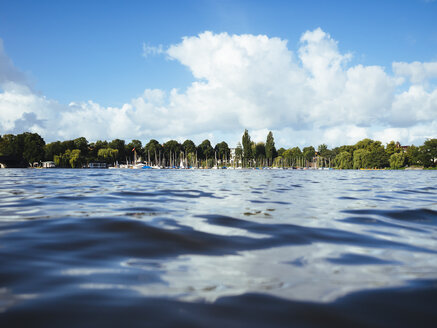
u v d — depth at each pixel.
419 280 3.05
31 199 9.91
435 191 15.30
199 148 186.50
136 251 3.99
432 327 2.16
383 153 126.38
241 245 4.37
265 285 2.89
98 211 7.29
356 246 4.41
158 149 168.00
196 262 3.58
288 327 2.15
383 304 2.50
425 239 4.90
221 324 2.16
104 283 2.87
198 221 6.04
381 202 10.05
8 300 2.48
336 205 9.12
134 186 17.06
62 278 2.98
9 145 118.19
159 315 2.27
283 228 5.56
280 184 20.72
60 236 4.71
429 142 115.00
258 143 170.00
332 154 166.62
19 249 3.98
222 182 23.08
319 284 2.93
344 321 2.23
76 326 2.10
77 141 138.25
